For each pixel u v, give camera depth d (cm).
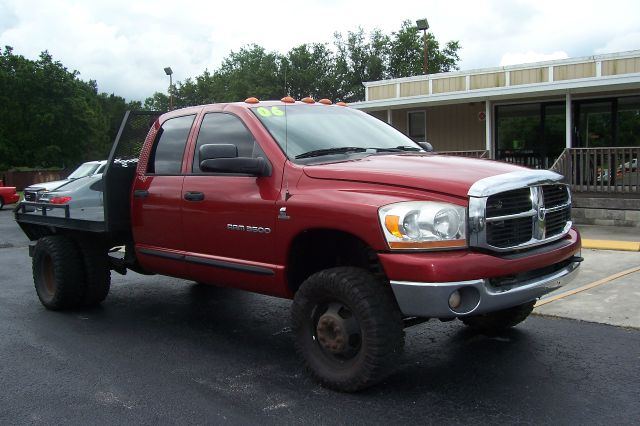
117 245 650
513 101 1648
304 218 428
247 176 479
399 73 6109
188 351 530
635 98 1478
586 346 508
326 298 422
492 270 376
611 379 435
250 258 478
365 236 393
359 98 6212
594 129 1549
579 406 390
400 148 532
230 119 516
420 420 376
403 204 384
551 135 1619
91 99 7431
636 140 1491
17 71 5581
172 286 815
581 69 1520
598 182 1356
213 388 440
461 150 1762
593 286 695
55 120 5747
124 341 562
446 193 384
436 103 1708
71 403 416
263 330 597
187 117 560
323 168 437
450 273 365
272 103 531
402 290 377
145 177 576
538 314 605
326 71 6356
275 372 472
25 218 721
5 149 5422
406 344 531
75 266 655
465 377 448
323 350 432
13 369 487
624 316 582
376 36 6312
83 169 1404
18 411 404
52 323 629
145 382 454
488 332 556
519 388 424
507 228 395
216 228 499
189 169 536
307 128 506
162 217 552
